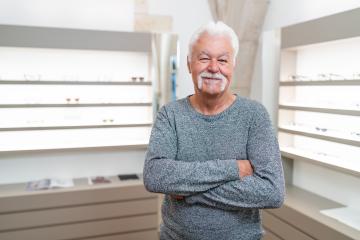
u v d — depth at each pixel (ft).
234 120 4.01
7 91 9.44
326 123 8.76
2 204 8.64
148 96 10.46
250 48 11.02
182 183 3.69
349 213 7.70
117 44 9.41
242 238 3.85
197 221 3.82
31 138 9.78
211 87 3.87
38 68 9.66
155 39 9.84
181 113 4.12
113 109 10.41
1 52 9.34
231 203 3.69
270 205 3.67
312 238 7.39
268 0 10.66
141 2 10.43
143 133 10.77
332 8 8.31
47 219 9.02
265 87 10.43
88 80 9.76
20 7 9.39
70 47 8.98
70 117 10.02
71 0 9.80
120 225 9.67
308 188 9.52
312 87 9.11
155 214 9.96
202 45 3.87
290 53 9.46
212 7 10.91
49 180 9.99
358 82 6.97
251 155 3.87
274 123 10.07
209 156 3.99
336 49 8.22
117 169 10.86
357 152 7.87
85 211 9.32
